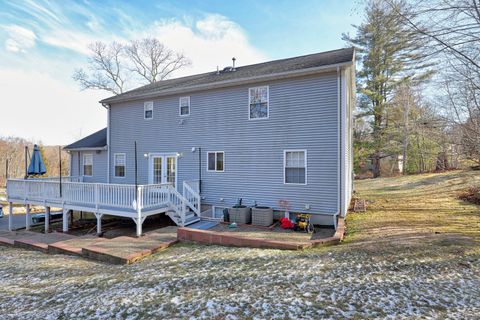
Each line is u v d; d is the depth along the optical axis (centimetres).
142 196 896
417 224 777
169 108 1225
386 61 1962
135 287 451
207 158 1124
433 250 513
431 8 667
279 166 970
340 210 870
